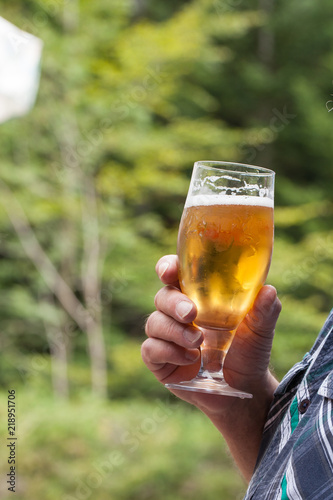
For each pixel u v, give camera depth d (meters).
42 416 5.17
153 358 0.88
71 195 6.52
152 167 6.53
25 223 6.71
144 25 6.48
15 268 7.14
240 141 7.29
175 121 7.88
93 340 7.00
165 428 5.15
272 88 9.30
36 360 6.80
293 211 6.81
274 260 6.16
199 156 6.79
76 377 7.02
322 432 0.69
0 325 7.14
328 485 0.67
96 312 7.06
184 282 0.82
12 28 3.30
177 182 6.65
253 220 0.79
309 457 0.69
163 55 6.15
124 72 6.21
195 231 0.80
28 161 6.49
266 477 0.77
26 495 3.97
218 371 0.85
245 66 9.23
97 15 6.39
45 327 7.16
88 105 6.39
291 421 0.80
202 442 4.77
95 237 6.76
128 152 6.42
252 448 0.96
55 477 4.21
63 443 4.70
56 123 6.33
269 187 0.83
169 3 9.26
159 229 7.14
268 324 0.88
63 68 6.01
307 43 9.54
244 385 0.94
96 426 5.12
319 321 6.12
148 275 6.80
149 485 4.20
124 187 6.53
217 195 0.79
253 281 0.80
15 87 3.30
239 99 9.48
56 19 6.31
